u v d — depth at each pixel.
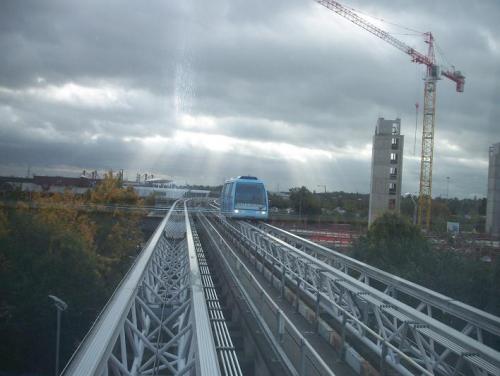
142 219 29.20
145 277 9.84
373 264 12.34
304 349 6.71
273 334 8.51
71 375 4.71
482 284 9.66
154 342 9.44
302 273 11.56
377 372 6.81
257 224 22.75
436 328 6.10
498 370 5.04
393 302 7.23
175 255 16.05
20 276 11.09
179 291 10.05
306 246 14.56
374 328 8.70
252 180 24.03
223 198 27.33
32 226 13.56
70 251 13.66
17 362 9.10
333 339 8.51
